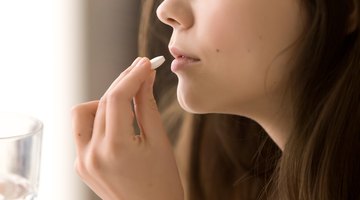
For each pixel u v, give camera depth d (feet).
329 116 2.13
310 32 2.07
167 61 3.12
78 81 3.17
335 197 2.17
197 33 2.07
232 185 3.00
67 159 3.19
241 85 2.11
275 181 2.40
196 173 3.01
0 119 2.24
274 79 2.11
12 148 2.09
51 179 3.17
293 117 2.21
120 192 2.15
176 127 3.06
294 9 2.06
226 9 2.04
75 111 2.21
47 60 3.02
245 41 2.05
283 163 2.24
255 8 2.03
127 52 3.34
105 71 3.28
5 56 2.88
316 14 2.06
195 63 2.09
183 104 2.14
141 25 3.13
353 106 2.14
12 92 2.92
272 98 2.17
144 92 2.17
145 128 2.17
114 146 2.08
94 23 3.19
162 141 2.18
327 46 2.09
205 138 2.98
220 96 2.13
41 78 3.01
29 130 2.21
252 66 2.08
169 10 2.08
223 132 2.94
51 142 3.11
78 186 3.24
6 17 2.85
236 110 2.21
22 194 2.11
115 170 2.11
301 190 2.18
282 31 2.07
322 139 2.15
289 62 2.10
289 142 2.21
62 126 3.14
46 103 3.05
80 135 2.19
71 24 3.09
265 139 2.69
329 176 2.16
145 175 2.15
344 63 2.12
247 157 2.95
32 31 2.93
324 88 2.13
